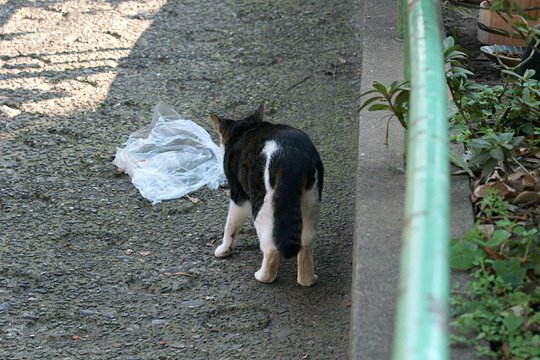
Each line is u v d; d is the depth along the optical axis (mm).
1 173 6699
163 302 5246
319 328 4984
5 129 7379
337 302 5223
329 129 7449
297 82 8367
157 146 6973
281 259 5676
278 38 9359
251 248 5820
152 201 6391
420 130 2643
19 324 5012
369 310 3844
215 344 4855
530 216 4715
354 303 3916
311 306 5191
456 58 6047
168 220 6160
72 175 6727
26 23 9617
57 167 6824
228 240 5652
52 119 7562
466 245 4078
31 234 5941
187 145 6996
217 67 8672
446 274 2141
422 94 2842
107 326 5020
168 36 9367
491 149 4840
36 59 8734
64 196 6426
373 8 8000
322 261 5648
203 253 5766
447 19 8680
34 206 6289
